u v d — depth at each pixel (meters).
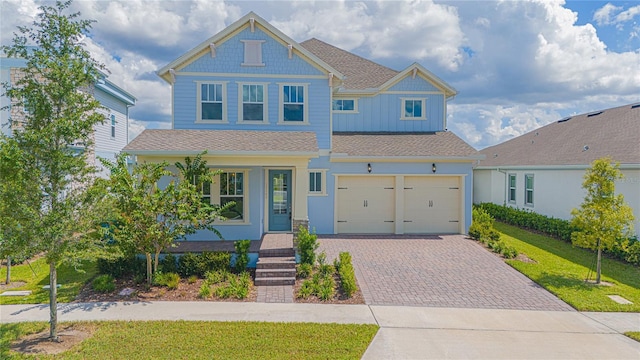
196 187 10.38
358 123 18.67
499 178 23.17
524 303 9.01
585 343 6.99
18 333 7.00
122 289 9.50
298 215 11.77
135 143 12.27
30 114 6.77
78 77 6.72
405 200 16.58
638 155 13.62
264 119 15.45
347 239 15.40
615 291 9.77
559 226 16.14
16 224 6.15
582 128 20.50
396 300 9.02
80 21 7.00
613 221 10.23
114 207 7.93
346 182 16.44
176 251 11.22
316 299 9.04
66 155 6.57
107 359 6.05
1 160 6.07
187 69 15.18
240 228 13.41
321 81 15.62
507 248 13.15
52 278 6.71
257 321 7.66
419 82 18.69
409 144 17.08
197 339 6.79
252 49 15.32
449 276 10.85
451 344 6.83
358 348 6.55
